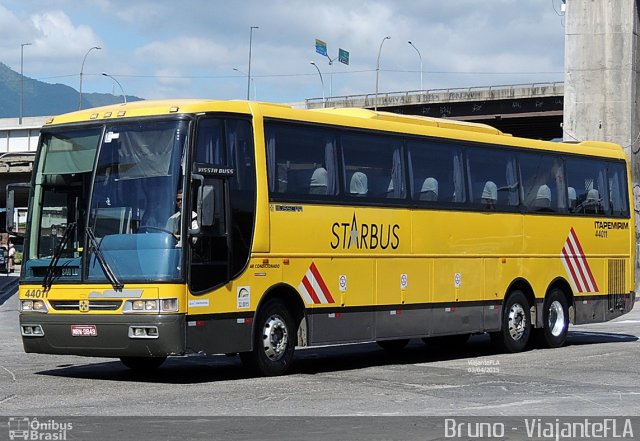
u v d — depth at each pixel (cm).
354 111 1770
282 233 1566
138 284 1418
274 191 1560
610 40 3881
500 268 2012
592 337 2462
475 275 1952
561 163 2197
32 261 1507
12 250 6881
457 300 1906
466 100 8488
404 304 1789
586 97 3906
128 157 1468
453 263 1900
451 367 1717
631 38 3862
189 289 1423
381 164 1762
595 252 2275
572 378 1545
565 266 2188
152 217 1432
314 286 1617
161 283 1408
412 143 1831
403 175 1805
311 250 1616
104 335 1436
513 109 8356
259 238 1527
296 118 1611
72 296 1462
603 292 2295
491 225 1994
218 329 1462
